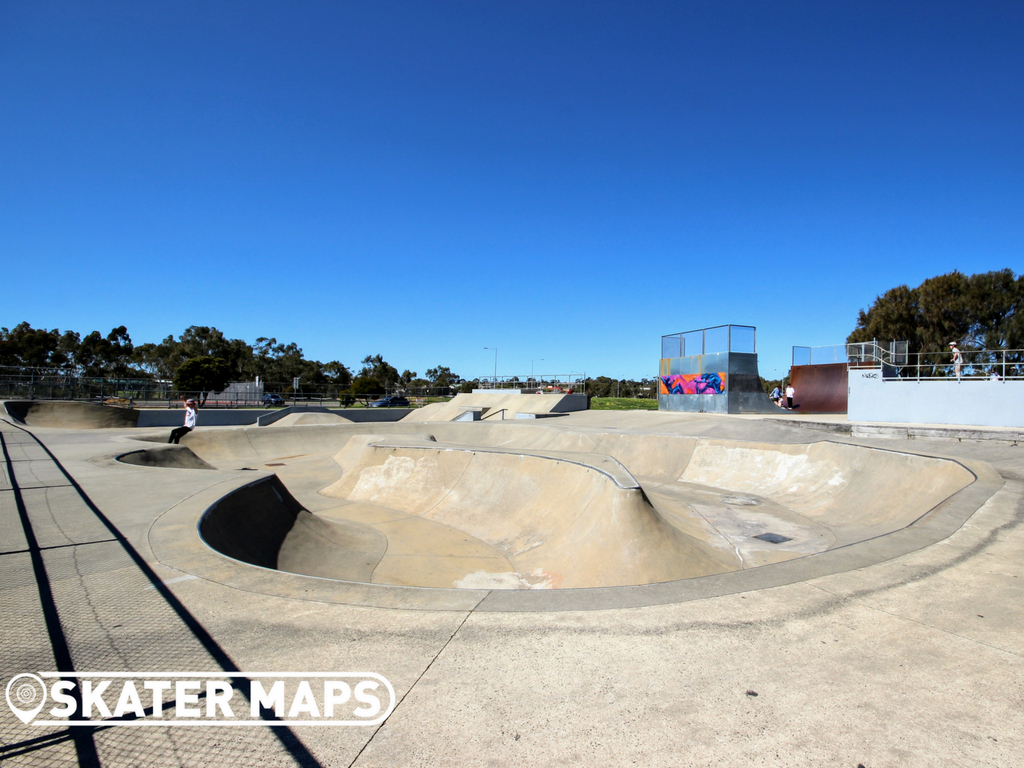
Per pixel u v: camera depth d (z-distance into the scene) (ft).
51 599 13.62
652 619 12.01
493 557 30.17
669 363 88.38
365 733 8.11
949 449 39.37
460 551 31.19
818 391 85.97
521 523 34.19
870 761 7.32
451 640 11.09
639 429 63.77
